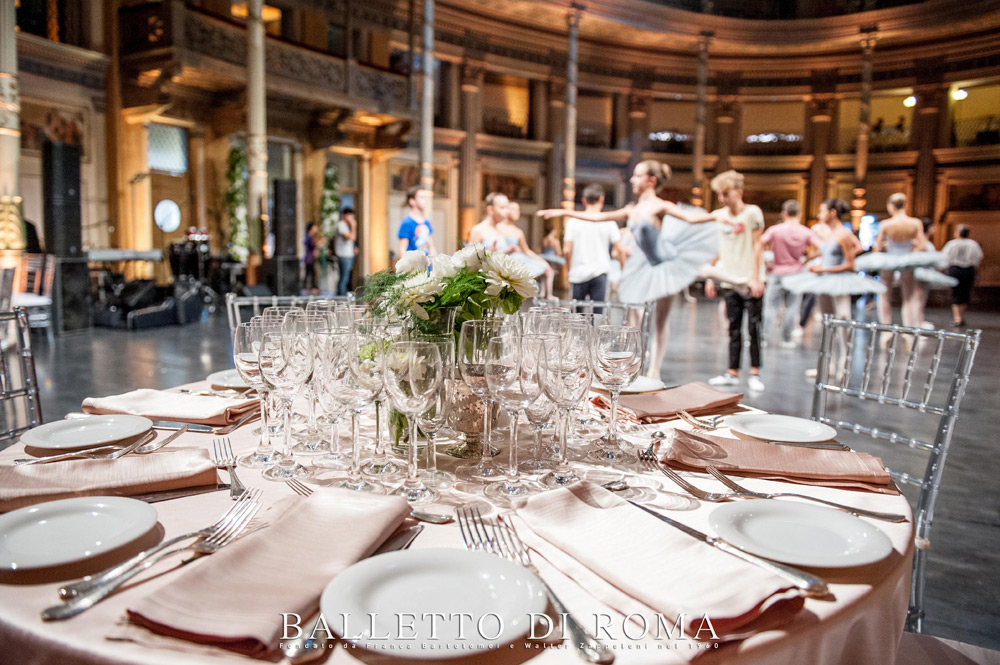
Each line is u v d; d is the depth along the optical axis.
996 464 3.97
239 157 14.16
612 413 1.50
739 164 21.28
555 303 3.06
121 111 12.45
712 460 1.36
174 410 1.70
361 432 1.65
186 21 11.48
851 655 0.88
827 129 20.64
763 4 20.06
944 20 17.48
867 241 20.41
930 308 17.53
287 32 14.95
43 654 0.73
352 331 1.22
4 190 8.27
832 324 2.18
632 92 20.53
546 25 18.77
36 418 2.17
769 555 0.93
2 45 8.16
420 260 1.47
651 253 5.56
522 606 0.76
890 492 1.24
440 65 18.34
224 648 0.71
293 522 0.96
